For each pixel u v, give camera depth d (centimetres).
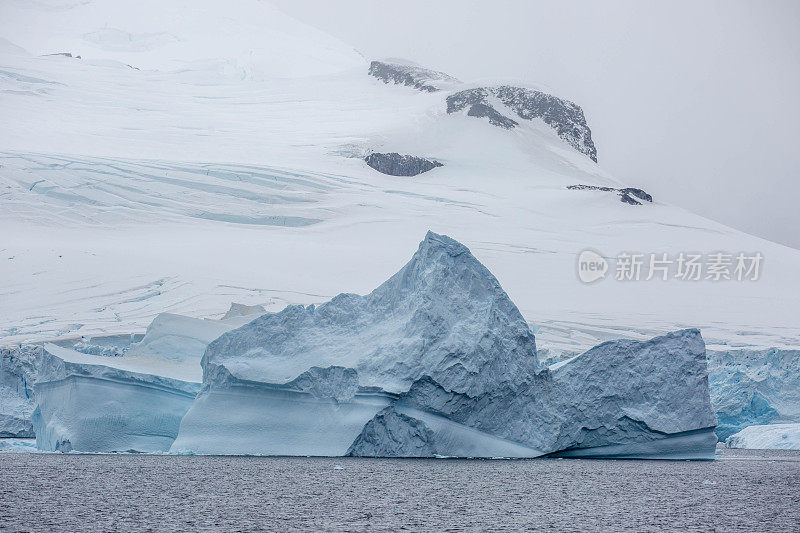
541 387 5950
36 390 6725
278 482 4691
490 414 5841
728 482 5016
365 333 5997
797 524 3616
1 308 14100
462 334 5697
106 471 5172
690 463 6184
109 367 6322
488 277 5988
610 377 5978
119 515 3669
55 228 18325
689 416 6009
